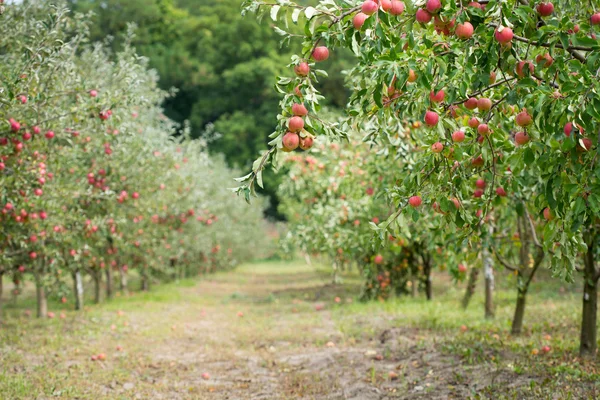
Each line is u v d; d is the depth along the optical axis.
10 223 8.33
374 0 3.53
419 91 3.96
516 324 9.30
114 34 45.97
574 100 3.49
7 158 7.19
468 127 4.37
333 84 44.19
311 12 3.60
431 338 9.46
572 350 7.76
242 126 45.50
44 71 6.95
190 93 51.84
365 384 7.11
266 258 45.34
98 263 14.67
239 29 48.50
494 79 4.05
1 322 11.58
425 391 6.45
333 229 12.68
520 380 6.35
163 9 52.38
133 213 12.95
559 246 4.09
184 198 17.80
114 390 7.18
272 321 13.34
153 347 10.09
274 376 8.09
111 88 8.34
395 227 4.30
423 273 15.85
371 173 10.23
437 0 3.52
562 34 3.48
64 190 8.78
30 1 7.70
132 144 12.48
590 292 7.30
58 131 7.37
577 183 3.72
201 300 18.22
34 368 7.98
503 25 3.56
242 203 32.78
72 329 11.28
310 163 13.05
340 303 16.11
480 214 5.38
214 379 7.95
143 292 19.53
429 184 4.46
